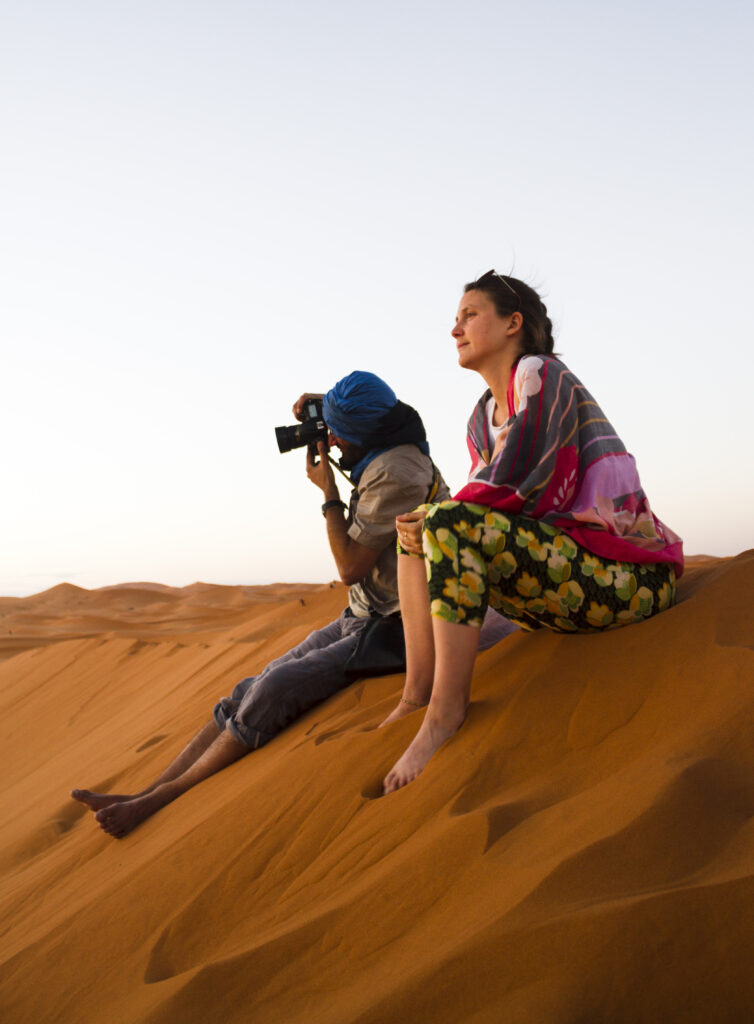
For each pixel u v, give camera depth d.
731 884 1.14
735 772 1.46
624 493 2.17
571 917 1.18
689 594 2.23
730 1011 1.03
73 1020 1.79
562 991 1.10
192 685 7.27
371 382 3.09
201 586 84.25
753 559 2.09
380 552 3.14
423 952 1.32
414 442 3.15
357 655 3.12
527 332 2.39
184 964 1.84
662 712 1.73
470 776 1.84
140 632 38.94
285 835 2.11
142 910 2.12
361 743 2.29
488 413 2.53
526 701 1.97
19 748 9.16
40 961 2.14
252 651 7.02
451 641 2.03
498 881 1.39
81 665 11.32
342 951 1.48
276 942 1.56
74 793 3.14
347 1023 1.21
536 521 2.04
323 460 3.32
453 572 2.01
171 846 2.39
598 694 1.89
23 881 3.33
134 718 7.51
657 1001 1.06
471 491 2.03
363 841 1.88
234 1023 1.41
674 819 1.34
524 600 2.06
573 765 1.75
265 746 3.09
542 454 2.04
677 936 1.11
